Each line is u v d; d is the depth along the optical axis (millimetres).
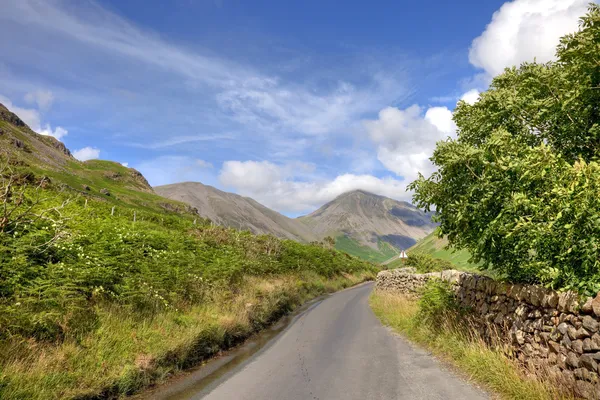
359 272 52688
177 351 7660
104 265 9031
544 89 6379
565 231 4723
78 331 6508
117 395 5840
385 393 5875
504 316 6754
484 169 6570
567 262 4906
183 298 10727
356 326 13305
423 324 10180
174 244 14805
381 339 10656
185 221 27859
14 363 5008
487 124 7109
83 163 174125
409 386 6156
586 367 4395
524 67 7652
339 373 7203
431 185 7676
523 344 5973
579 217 4453
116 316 7633
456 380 6281
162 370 6961
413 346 9453
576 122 5809
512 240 5855
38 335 5930
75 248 9164
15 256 7238
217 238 21234
